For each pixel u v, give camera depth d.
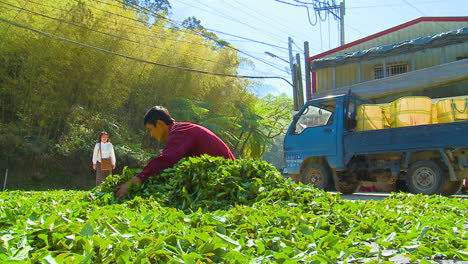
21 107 14.80
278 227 2.19
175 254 1.51
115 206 2.85
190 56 19.23
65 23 14.34
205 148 3.75
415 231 2.29
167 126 4.01
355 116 8.70
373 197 7.70
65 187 15.49
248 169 3.34
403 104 8.07
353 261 1.69
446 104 7.74
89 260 1.36
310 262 1.55
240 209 2.53
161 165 3.59
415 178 7.60
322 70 16.81
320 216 2.53
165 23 19.97
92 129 16.73
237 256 1.53
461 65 11.72
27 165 15.32
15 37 13.73
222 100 23.03
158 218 2.26
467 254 1.84
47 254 1.44
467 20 13.89
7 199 3.84
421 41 12.62
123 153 16.77
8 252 1.46
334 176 8.54
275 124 29.28
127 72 17.09
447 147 7.06
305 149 9.02
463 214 3.37
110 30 15.48
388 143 7.77
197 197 3.13
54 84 14.64
